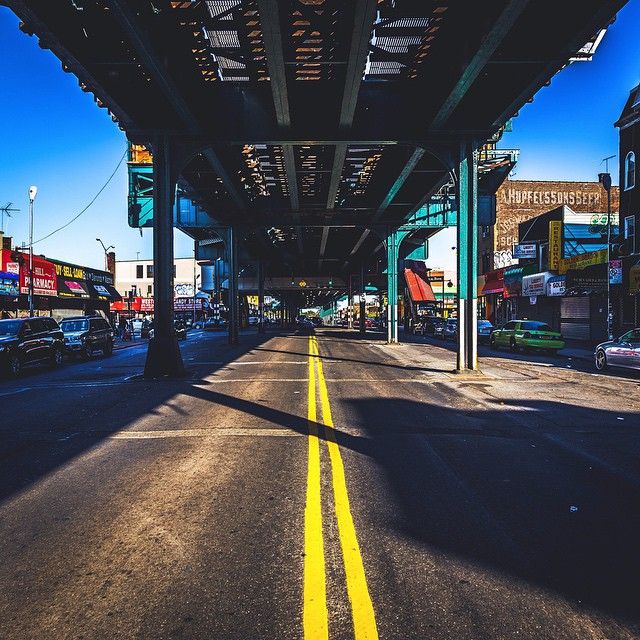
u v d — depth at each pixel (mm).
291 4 9922
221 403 10609
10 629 2930
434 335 45281
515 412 9680
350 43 11078
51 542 4055
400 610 3082
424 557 3766
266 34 10461
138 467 6102
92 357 24078
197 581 3436
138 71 13258
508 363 19531
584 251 33875
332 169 21688
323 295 109125
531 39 11586
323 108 15523
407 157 19922
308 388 12758
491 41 10727
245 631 2881
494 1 10008
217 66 14445
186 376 15289
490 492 5207
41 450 6949
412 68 14586
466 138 16031
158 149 15641
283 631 2879
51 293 37781
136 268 94312
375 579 3447
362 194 29203
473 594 3260
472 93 14750
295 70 13648
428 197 26719
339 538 4090
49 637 2857
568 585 3373
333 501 4930
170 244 15625
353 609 3088
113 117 14961
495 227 46625
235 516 4562
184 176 22891
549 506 4820
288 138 15734
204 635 2850
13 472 5945
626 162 25500
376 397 11406
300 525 4352
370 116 15898
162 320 15492
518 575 3500
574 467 6113
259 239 42750
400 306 73500
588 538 4109
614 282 24531
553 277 31562
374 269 64812
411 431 8016
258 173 25047
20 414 9695
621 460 6414
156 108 15195
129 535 4172
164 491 5238
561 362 20250
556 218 35938
